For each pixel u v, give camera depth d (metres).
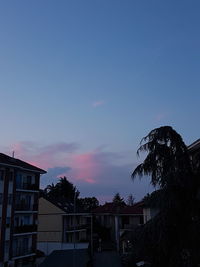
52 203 66.50
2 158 49.16
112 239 74.44
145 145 11.78
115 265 38.75
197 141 12.62
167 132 11.62
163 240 11.18
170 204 11.16
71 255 48.97
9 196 48.53
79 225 72.62
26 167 52.44
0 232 46.12
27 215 54.03
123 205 88.94
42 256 57.97
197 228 11.16
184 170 11.40
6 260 46.78
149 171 11.59
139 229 11.89
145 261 11.79
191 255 11.03
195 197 11.50
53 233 65.31
